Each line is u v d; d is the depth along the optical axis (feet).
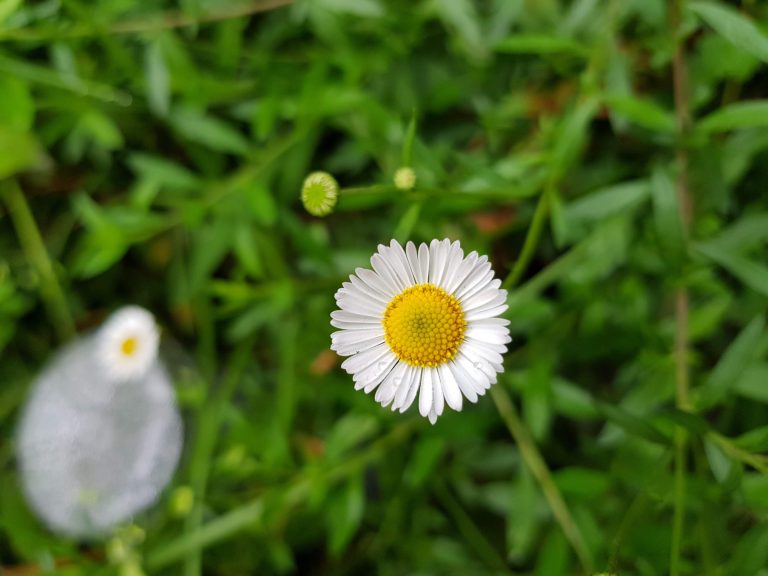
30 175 0.69
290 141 0.61
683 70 0.55
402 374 0.47
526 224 0.62
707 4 0.50
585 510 0.54
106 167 0.70
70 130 0.66
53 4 0.58
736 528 0.56
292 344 0.65
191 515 0.61
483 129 0.64
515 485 0.58
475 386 0.46
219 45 0.62
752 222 0.53
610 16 0.55
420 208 0.55
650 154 0.61
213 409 0.64
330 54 0.63
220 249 0.62
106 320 0.69
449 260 0.46
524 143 0.62
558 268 0.56
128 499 0.65
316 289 0.64
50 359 0.69
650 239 0.58
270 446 0.61
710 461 0.49
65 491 0.66
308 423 0.68
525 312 0.56
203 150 0.65
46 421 0.68
